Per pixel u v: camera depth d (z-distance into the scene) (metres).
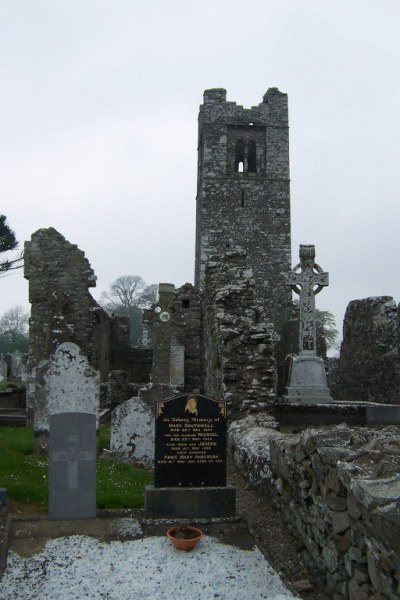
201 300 21.41
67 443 6.53
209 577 5.20
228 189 37.81
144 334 33.56
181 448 6.66
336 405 12.05
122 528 6.23
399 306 16.08
